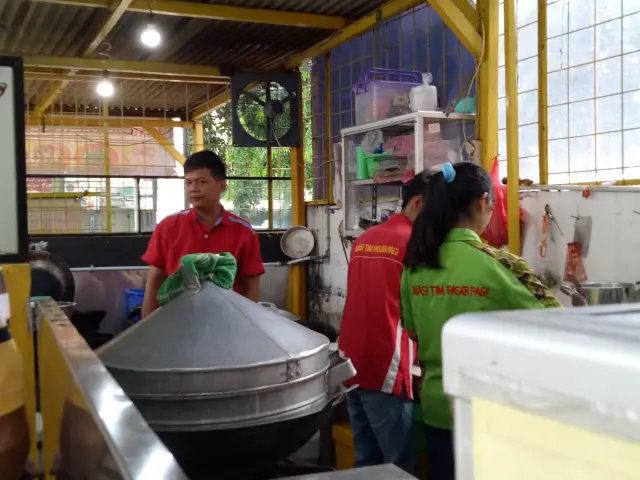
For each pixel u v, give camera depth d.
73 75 6.23
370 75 3.92
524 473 0.35
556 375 0.33
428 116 3.25
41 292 3.67
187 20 4.64
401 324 1.96
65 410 1.00
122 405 0.75
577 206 2.80
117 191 8.83
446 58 3.85
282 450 1.21
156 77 6.14
